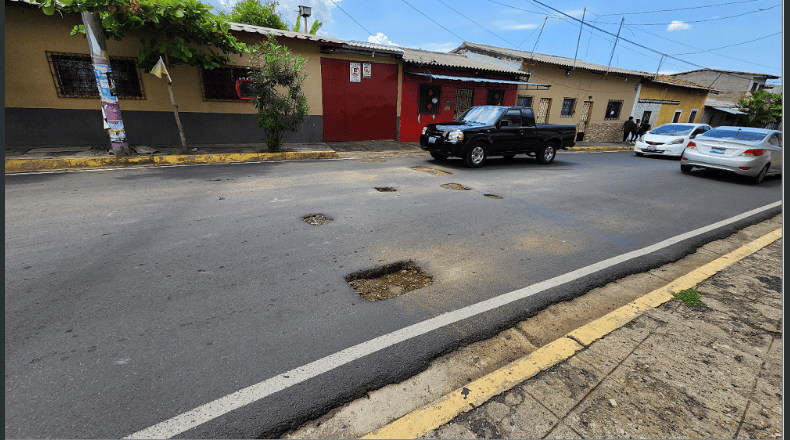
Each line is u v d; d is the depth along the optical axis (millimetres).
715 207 6152
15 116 8430
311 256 3453
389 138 14070
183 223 4168
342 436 1633
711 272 3447
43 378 1847
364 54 12477
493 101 16359
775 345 2338
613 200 6328
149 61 8492
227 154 8742
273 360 2061
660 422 1728
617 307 2881
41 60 8398
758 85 30297
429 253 3672
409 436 1624
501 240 4129
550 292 3025
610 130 21078
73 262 3111
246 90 10500
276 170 7637
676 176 9227
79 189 5500
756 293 3055
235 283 2883
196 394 1801
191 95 10086
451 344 2297
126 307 2492
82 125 9078
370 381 1960
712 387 1956
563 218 5109
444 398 1850
